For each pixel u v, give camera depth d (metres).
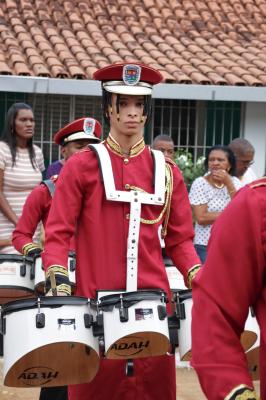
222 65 18.78
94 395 5.36
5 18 19.81
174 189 5.61
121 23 20.20
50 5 20.42
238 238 3.24
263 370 3.27
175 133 18.38
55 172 8.73
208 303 3.25
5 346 4.92
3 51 18.20
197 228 9.48
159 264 5.51
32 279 7.04
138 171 5.54
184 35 20.34
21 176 9.38
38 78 16.52
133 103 5.52
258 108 18.25
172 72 17.83
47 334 4.79
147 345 5.00
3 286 6.95
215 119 18.31
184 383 8.53
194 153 18.42
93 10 20.61
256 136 18.31
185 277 5.55
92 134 7.77
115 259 5.41
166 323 4.96
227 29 20.95
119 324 4.86
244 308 3.26
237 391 3.11
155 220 5.50
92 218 5.42
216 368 3.16
